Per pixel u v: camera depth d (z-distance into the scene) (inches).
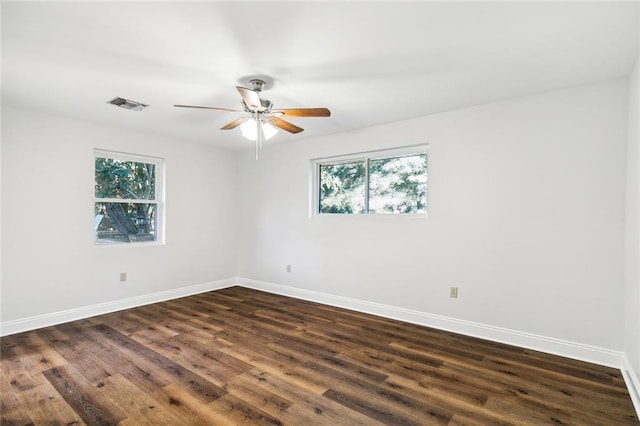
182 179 187.3
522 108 119.2
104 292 156.9
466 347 118.2
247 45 83.7
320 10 69.3
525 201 118.8
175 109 132.9
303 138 182.1
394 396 86.7
